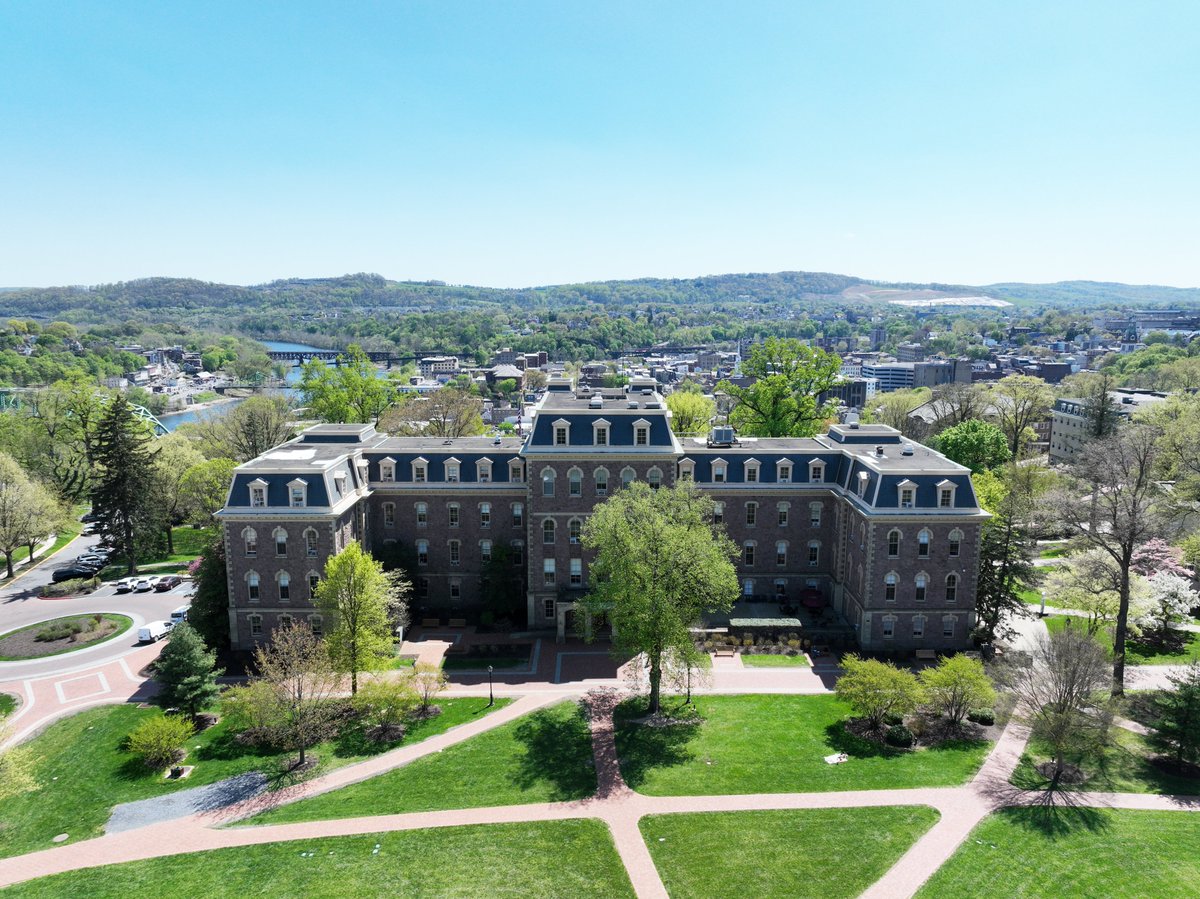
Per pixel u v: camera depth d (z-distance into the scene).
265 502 75.94
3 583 100.38
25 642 79.44
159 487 107.50
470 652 77.56
